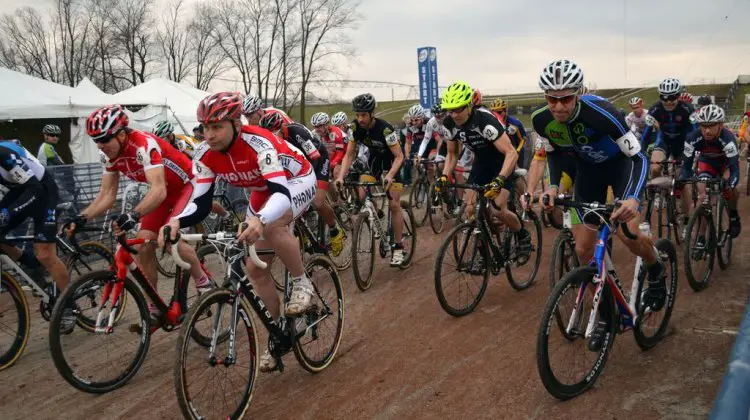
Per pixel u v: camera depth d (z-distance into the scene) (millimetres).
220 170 2797
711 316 3623
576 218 3305
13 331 3842
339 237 5094
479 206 3990
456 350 3361
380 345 3535
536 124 3092
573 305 2658
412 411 2668
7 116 8852
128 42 20625
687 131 6066
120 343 3639
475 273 3994
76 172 6426
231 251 2586
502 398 2729
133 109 11188
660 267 3100
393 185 5086
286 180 2758
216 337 2490
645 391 2691
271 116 4648
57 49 20938
